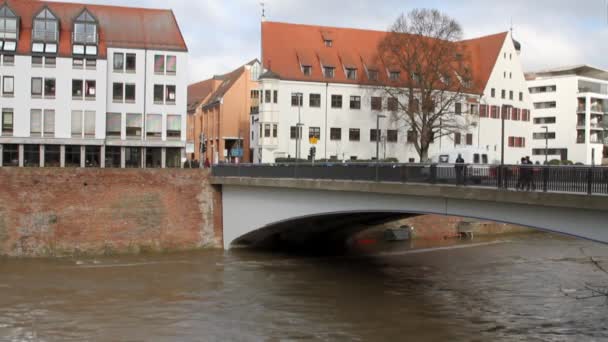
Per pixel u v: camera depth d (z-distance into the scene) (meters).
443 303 31.61
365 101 75.00
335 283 36.19
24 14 60.28
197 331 27.44
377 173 31.38
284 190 39.66
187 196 47.34
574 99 96.38
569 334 26.25
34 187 43.88
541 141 99.94
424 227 56.19
